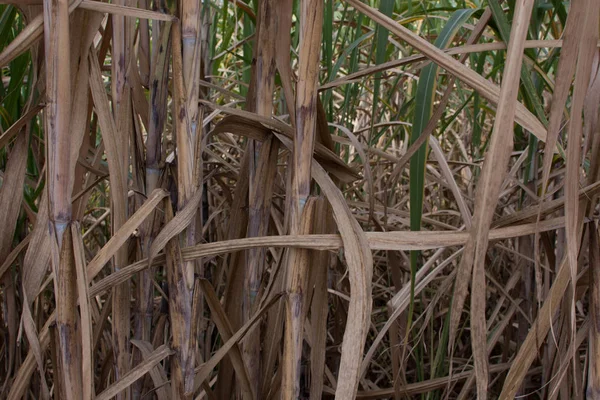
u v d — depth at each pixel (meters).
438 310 1.28
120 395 0.64
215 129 0.59
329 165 0.61
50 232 0.47
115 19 0.57
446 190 1.58
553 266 0.83
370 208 0.71
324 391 0.85
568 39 0.38
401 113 0.98
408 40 0.47
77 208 0.62
